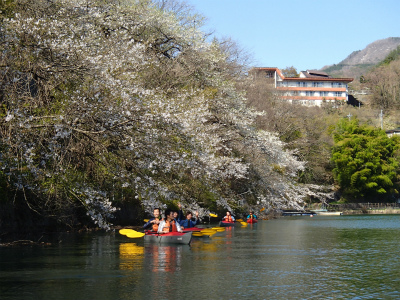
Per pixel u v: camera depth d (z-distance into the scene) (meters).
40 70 14.94
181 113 18.55
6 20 14.59
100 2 23.92
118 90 15.28
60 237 18.05
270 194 37.53
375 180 63.47
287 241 19.36
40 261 12.57
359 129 67.44
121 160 17.16
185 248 16.17
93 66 15.05
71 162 16.66
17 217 17.14
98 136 15.33
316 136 60.66
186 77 27.89
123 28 25.11
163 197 22.45
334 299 8.95
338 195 65.75
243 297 9.00
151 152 16.27
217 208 32.28
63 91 15.46
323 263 13.17
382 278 10.98
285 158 35.69
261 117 45.62
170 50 29.42
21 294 9.01
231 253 15.06
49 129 14.34
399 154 67.19
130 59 18.00
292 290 9.63
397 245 18.09
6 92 14.11
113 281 10.22
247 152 32.84
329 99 107.19
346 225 31.45
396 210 59.66
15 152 13.91
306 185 53.31
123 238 18.23
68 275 10.80
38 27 15.57
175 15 29.66
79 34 18.95
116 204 22.34
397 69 119.25
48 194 15.73
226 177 30.45
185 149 18.75
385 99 112.62
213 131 28.12
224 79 31.62
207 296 9.02
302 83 107.56
